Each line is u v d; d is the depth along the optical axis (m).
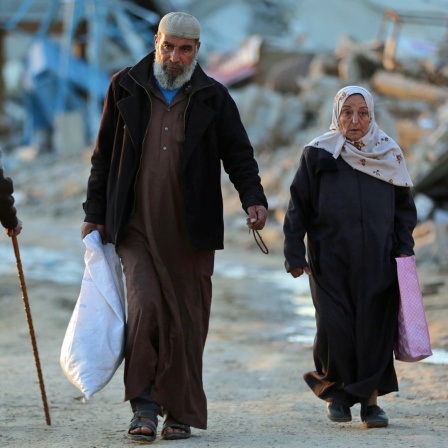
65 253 76.50
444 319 37.75
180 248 20.69
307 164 21.72
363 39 165.25
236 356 33.59
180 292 20.66
